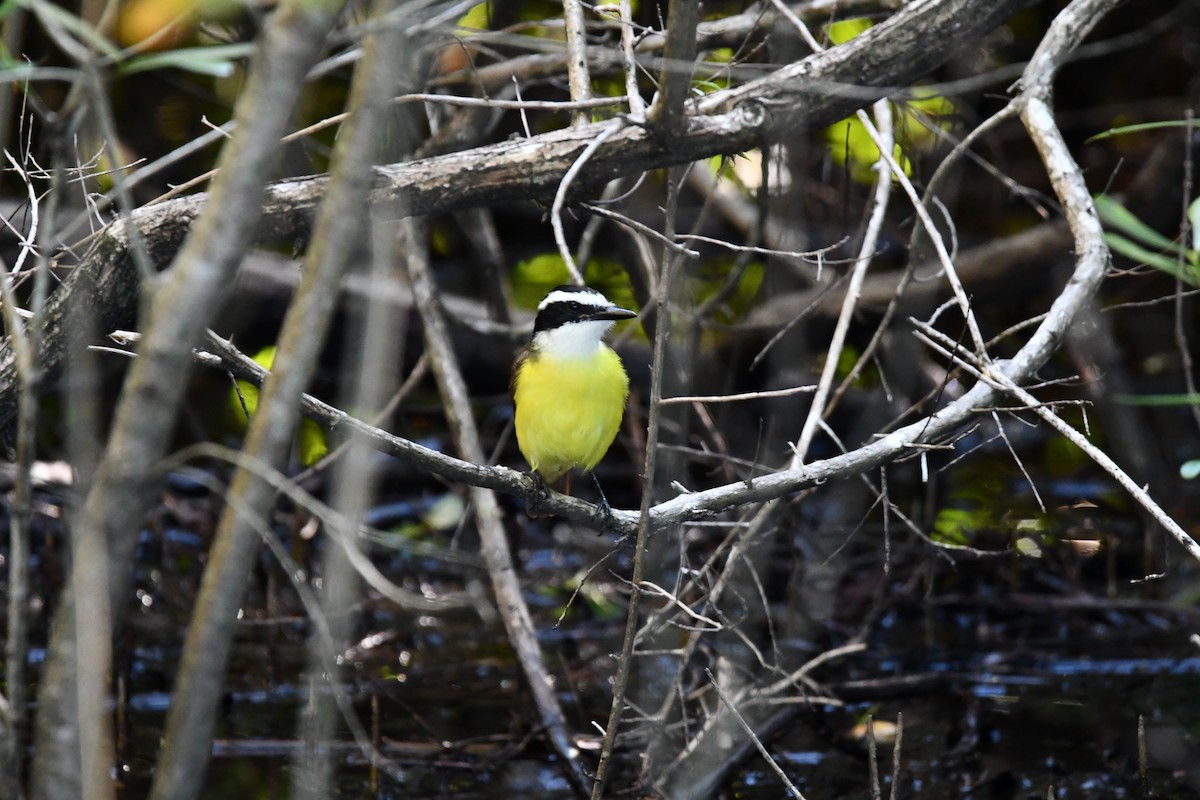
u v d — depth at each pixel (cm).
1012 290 1580
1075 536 1435
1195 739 1086
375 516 1598
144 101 1528
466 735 1106
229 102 1430
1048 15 1662
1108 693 1200
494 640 1345
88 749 440
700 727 1060
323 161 1500
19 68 505
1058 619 1363
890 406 1288
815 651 1234
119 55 552
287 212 781
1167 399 726
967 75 1373
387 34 427
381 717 1146
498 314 1418
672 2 712
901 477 1532
